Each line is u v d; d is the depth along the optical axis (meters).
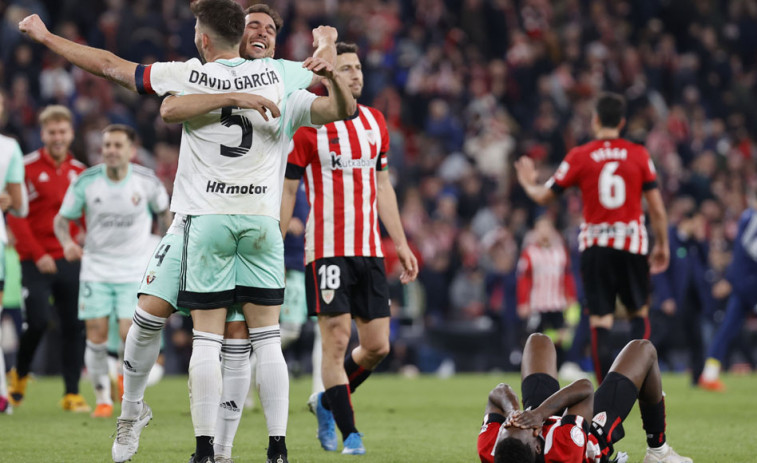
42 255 18.53
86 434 14.85
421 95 46.56
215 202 10.15
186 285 10.20
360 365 13.97
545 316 32.00
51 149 19.27
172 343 32.28
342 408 13.12
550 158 45.25
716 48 55.41
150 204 18.44
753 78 54.66
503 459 8.78
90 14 43.25
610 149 17.98
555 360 10.36
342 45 13.77
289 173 13.36
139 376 10.62
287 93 10.55
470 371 35.44
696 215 26.52
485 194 42.12
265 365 10.59
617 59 51.47
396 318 35.03
